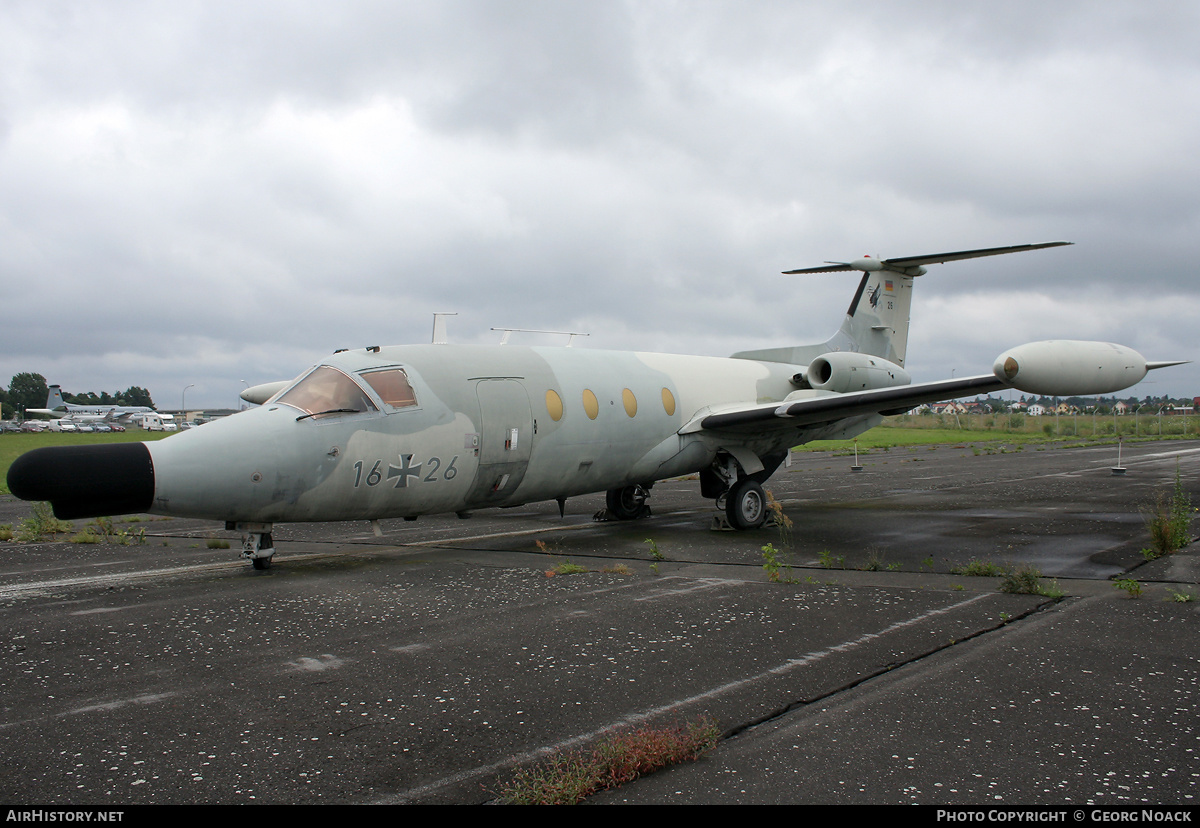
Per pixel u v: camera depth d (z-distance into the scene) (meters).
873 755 3.80
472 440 9.85
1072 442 44.09
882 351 17.41
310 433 8.59
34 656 5.59
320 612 6.86
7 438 56.34
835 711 4.39
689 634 6.01
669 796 3.41
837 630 6.08
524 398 10.57
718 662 5.29
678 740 3.91
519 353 11.20
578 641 5.86
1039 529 11.84
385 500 9.21
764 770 3.66
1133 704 4.45
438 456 9.51
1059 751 3.83
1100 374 9.57
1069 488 18.28
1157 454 31.55
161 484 7.64
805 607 6.88
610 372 12.15
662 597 7.37
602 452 11.61
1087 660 5.25
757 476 14.63
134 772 3.68
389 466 9.08
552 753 3.86
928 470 24.88
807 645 5.68
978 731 4.08
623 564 9.34
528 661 5.38
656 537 11.88
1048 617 6.42
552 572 8.71
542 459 10.76
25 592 7.92
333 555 10.37
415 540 11.93
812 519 13.61
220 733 4.15
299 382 9.21
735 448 13.40
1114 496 16.41
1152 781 3.52
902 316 17.78
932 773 3.61
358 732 4.15
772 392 15.00
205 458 7.93
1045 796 3.38
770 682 4.88
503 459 10.24
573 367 11.65
